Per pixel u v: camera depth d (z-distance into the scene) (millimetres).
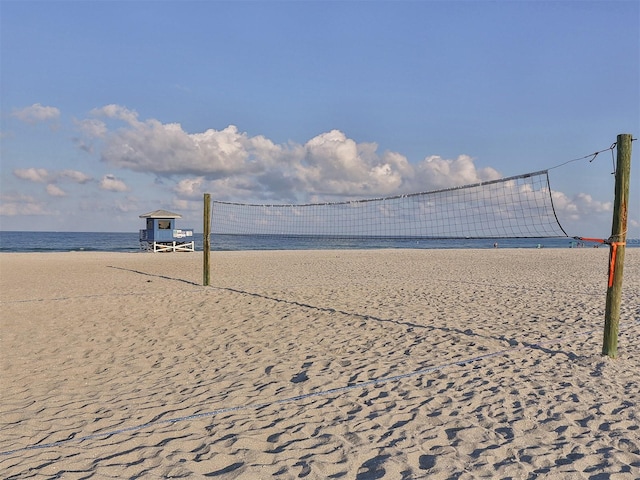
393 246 51562
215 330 6133
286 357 4883
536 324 6297
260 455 2736
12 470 2588
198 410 3467
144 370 4531
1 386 4082
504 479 2484
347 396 3711
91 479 2469
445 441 2939
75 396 3828
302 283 11023
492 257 22359
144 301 8188
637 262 17000
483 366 4461
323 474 2535
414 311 7266
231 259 20609
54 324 6504
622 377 4160
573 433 3057
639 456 2752
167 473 2537
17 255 23297
